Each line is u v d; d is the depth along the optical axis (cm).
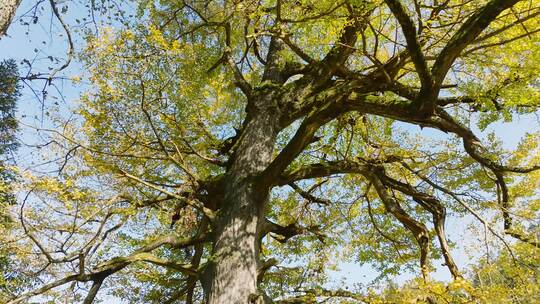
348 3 497
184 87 622
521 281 543
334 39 606
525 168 624
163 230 763
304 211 915
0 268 616
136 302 821
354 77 686
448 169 779
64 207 513
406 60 611
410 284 463
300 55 687
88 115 583
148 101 585
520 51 560
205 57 802
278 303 572
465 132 646
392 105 615
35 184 461
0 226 509
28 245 529
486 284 532
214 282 528
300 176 647
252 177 615
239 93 860
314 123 599
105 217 550
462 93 661
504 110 588
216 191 658
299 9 562
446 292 439
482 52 591
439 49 647
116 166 593
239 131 761
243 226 571
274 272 867
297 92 726
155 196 688
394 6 485
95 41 546
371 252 850
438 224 684
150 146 640
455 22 534
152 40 543
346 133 874
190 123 677
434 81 542
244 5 604
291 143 588
